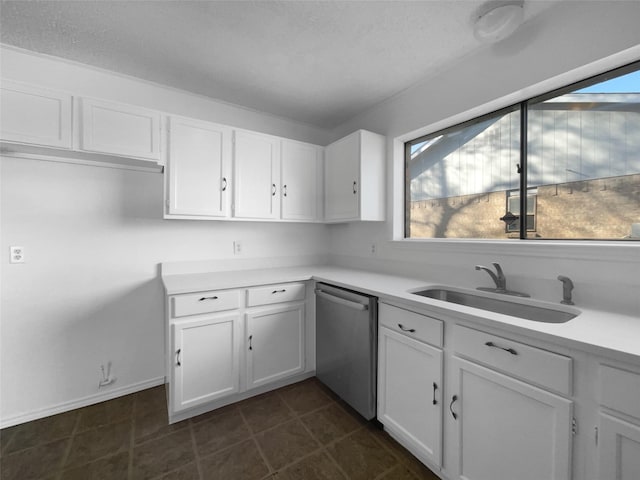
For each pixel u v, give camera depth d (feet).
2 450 5.10
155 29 5.20
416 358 4.82
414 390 4.85
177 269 7.52
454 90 6.32
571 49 4.57
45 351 6.08
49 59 6.01
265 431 5.62
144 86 6.99
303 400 6.69
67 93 5.32
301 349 7.39
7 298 5.74
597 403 2.94
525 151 5.56
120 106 5.82
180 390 5.80
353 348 6.09
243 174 7.34
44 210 6.02
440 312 4.35
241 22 5.03
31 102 5.03
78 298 6.39
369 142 7.70
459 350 4.17
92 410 6.30
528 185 5.52
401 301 5.02
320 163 8.82
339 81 7.01
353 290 6.30
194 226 7.77
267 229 8.98
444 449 4.39
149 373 7.24
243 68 6.46
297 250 9.61
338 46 5.70
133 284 6.99
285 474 4.61
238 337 6.45
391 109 7.88
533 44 5.01
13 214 5.75
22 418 5.86
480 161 6.31
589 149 4.78
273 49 5.78
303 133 9.66
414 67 6.41
